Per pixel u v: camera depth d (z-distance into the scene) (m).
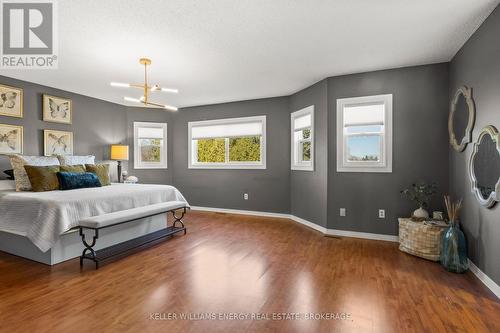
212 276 2.54
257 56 3.25
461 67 2.99
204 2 2.16
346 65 3.55
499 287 2.18
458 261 2.64
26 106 4.24
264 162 5.34
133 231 3.66
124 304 2.04
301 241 3.67
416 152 3.55
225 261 2.92
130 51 3.10
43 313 1.91
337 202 3.96
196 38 2.78
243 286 2.34
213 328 1.75
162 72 3.82
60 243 2.87
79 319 1.84
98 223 2.72
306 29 2.60
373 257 3.06
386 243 3.59
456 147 3.06
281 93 4.97
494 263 2.26
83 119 5.10
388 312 1.95
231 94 5.04
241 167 5.54
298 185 4.85
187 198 6.08
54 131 4.61
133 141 5.96
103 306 2.00
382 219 3.72
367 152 3.88
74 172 3.98
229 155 5.76
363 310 1.97
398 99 3.62
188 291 2.25
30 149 4.30
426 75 3.49
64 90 4.76
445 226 2.98
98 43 2.89
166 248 3.36
